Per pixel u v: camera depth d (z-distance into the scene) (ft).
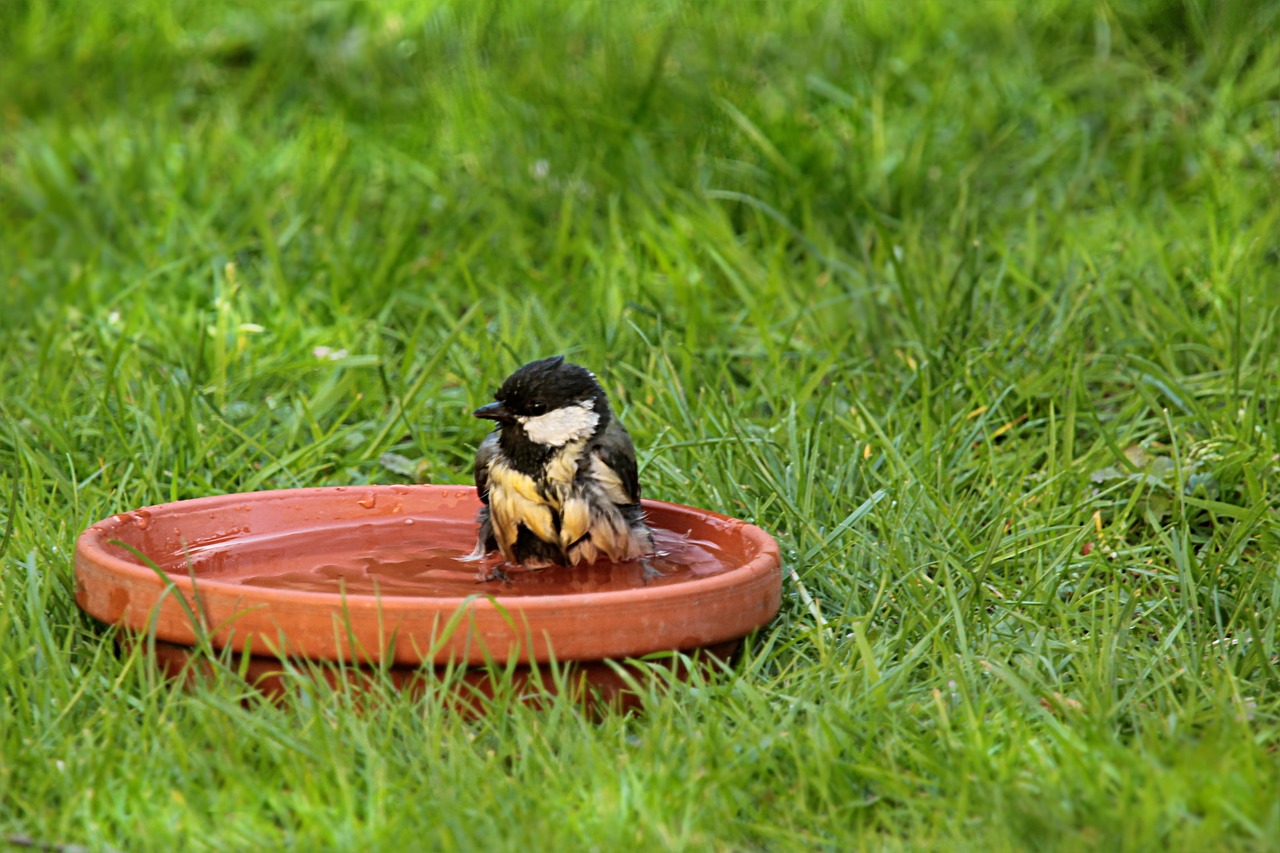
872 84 49.57
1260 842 17.56
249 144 49.49
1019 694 21.36
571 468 25.70
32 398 34.09
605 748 20.38
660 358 34.65
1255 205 43.04
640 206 43.21
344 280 40.88
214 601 21.47
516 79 51.49
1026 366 35.19
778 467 30.48
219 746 19.98
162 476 31.27
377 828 18.26
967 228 40.45
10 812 18.85
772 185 44.65
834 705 20.89
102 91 54.34
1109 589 26.53
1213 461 30.53
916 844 18.35
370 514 29.09
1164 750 19.51
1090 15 52.80
